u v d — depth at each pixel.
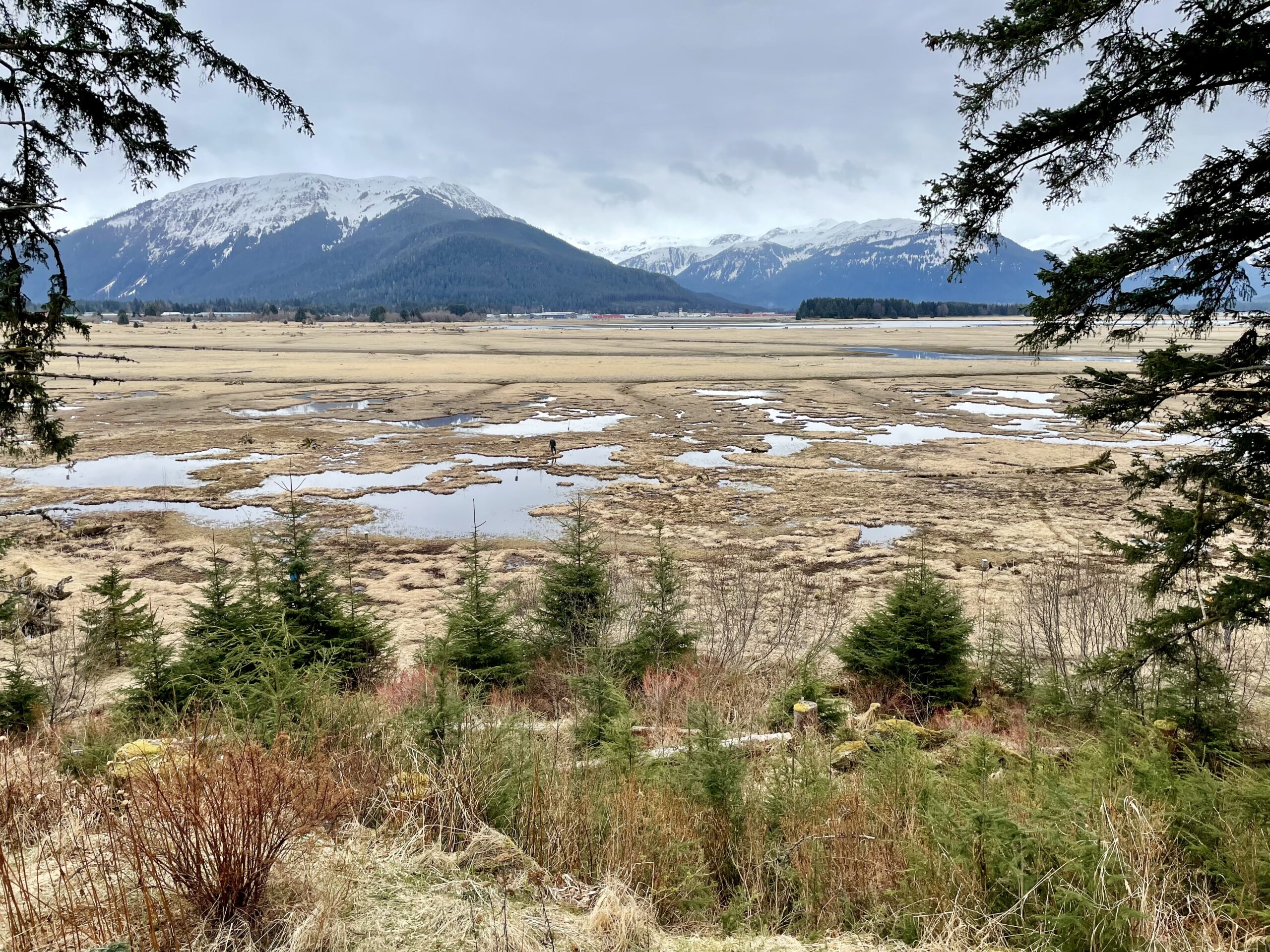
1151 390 6.25
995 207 6.88
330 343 124.69
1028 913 3.35
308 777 3.84
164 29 6.49
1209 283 6.20
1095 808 4.13
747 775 5.35
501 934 3.02
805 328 193.25
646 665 11.27
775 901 3.78
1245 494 6.12
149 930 2.70
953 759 6.70
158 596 17.78
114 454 35.53
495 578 19.66
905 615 10.65
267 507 26.77
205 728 4.59
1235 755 5.54
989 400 55.72
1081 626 14.42
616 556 21.33
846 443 39.22
